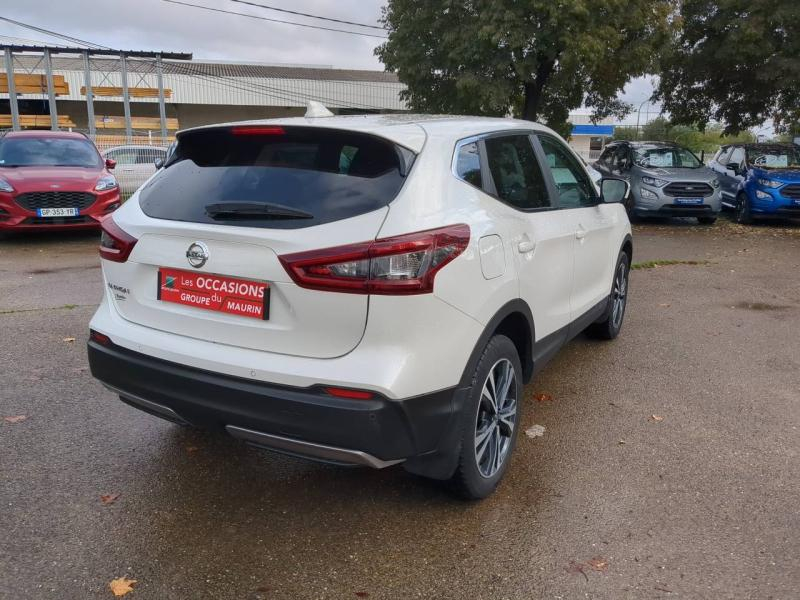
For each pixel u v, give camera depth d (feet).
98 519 10.05
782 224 49.01
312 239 8.55
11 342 17.85
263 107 128.67
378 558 9.29
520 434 13.19
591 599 8.50
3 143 36.99
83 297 23.02
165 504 10.52
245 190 9.44
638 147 50.39
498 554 9.37
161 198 10.21
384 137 9.28
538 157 13.20
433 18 56.49
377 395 8.47
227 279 9.15
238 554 9.32
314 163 9.43
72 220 34.17
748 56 55.11
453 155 10.09
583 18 50.03
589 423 13.73
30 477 11.18
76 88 112.98
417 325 8.64
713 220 48.88
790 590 8.66
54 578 8.71
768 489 11.16
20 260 29.96
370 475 11.55
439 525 10.07
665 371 16.85
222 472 11.56
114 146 58.95
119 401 14.28
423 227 8.79
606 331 18.78
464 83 52.70
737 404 14.76
